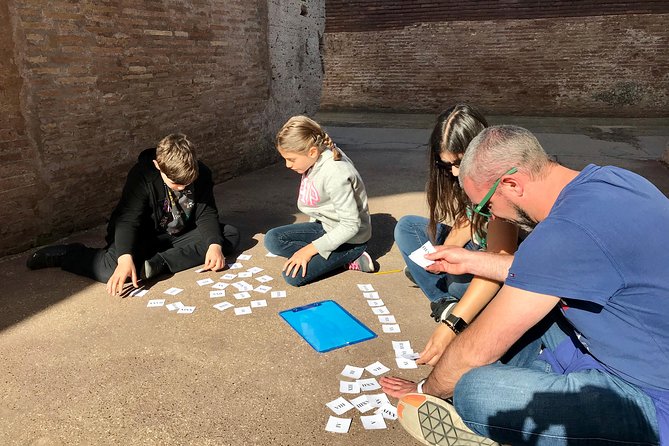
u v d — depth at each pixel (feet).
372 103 52.44
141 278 11.62
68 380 8.34
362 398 7.95
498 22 46.80
